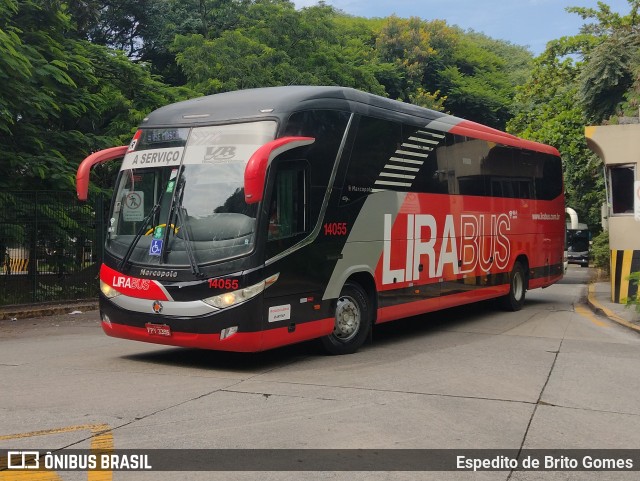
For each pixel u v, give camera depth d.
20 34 16.61
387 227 10.30
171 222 8.50
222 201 8.31
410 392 7.28
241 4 36.47
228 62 25.66
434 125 11.65
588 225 36.19
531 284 15.55
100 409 6.53
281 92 8.96
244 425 6.01
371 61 50.84
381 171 10.21
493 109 57.59
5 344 10.66
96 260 16.81
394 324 13.01
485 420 6.27
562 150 27.72
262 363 8.93
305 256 8.73
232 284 8.02
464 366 8.76
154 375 8.13
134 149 9.20
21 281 15.35
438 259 11.63
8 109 15.07
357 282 10.04
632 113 20.41
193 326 8.14
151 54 38.34
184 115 9.03
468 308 15.54
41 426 5.97
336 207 9.26
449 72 58.56
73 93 17.66
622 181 15.51
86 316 14.59
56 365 8.77
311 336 8.91
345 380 7.86
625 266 15.48
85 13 24.83
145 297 8.47
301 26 28.98
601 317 14.01
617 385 7.75
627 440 5.75
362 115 9.86
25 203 15.43
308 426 5.99
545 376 8.19
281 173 8.44
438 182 11.68
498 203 13.82
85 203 16.62
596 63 22.23
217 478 4.77
